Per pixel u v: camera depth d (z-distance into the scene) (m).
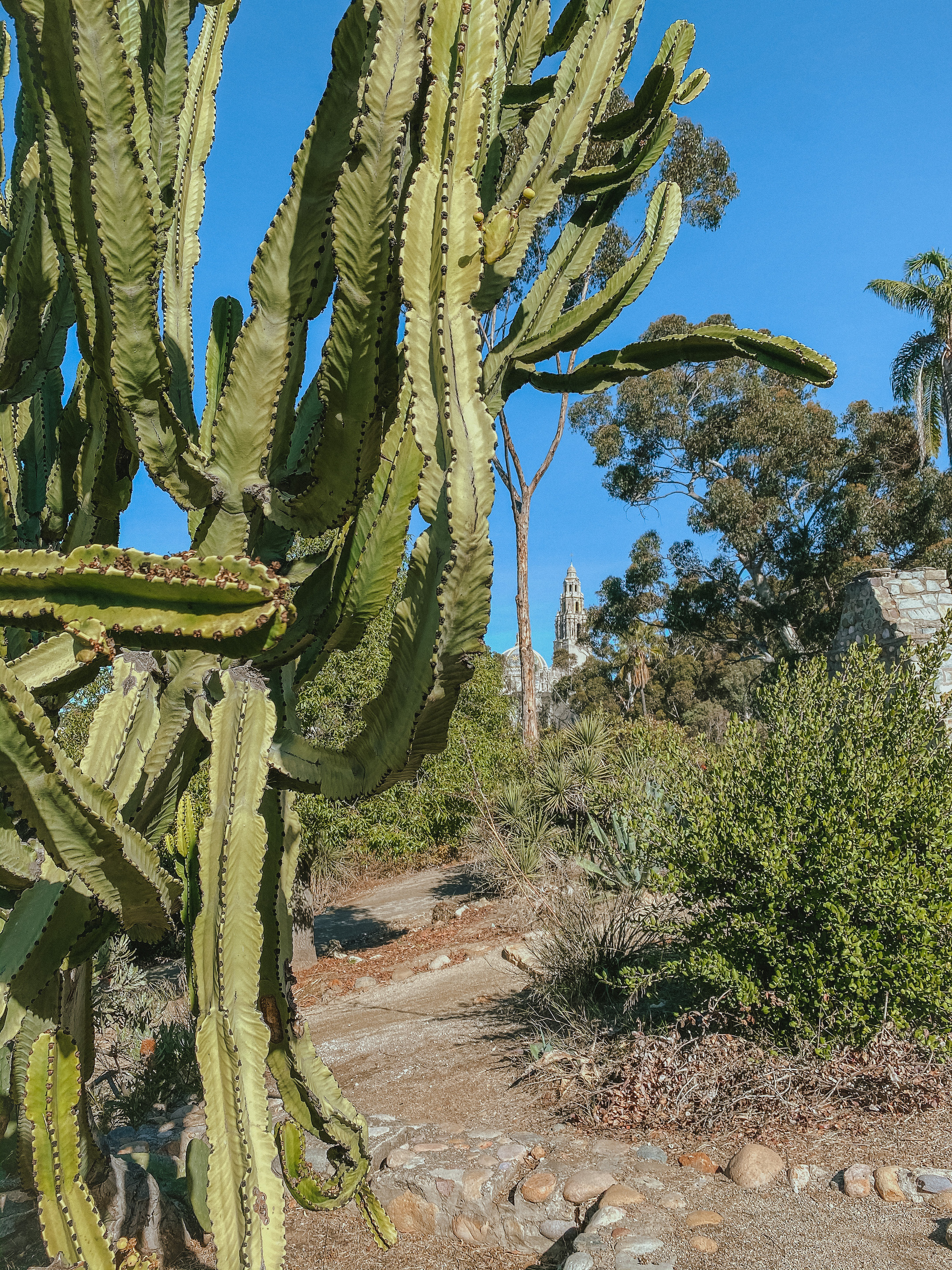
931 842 4.01
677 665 39.53
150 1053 4.65
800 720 4.63
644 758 8.89
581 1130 3.86
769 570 27.61
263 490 2.10
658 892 4.78
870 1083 3.77
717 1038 4.10
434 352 1.78
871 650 4.79
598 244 3.04
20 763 1.55
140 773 2.05
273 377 2.02
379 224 1.80
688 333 2.85
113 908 1.82
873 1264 2.66
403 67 1.77
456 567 1.68
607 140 3.13
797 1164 3.30
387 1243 2.46
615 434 26.64
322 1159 3.63
